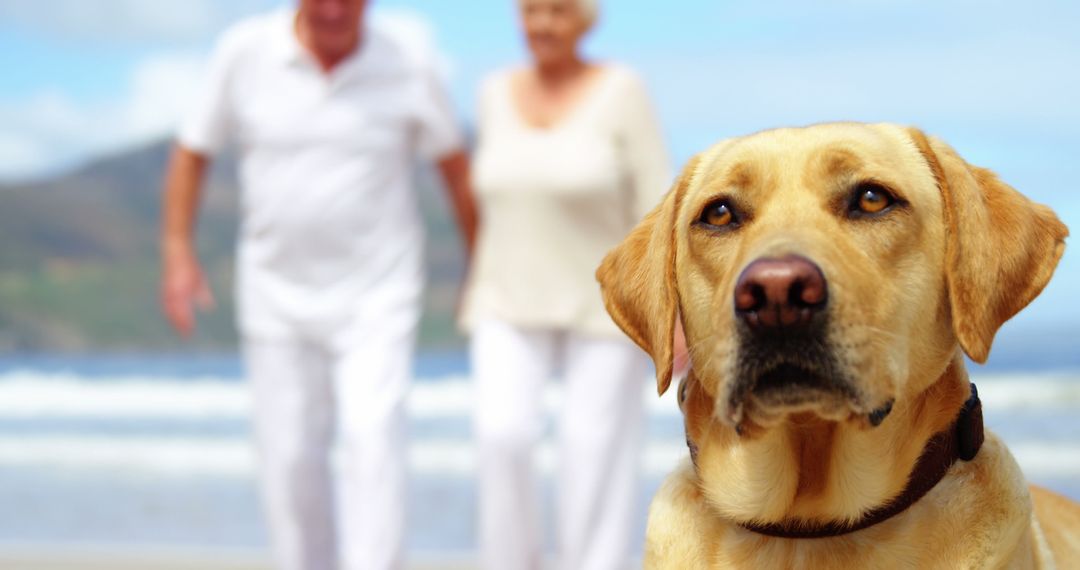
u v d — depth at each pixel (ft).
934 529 7.67
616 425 15.65
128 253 340.39
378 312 15.71
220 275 323.37
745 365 7.06
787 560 7.80
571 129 15.49
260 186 15.76
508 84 16.12
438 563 21.42
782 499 7.76
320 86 15.53
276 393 15.97
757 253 7.18
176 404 75.61
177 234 16.67
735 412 7.16
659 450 42.04
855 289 7.09
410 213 16.20
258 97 15.70
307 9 15.28
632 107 15.56
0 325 269.44
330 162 15.53
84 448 50.60
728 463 7.96
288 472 16.06
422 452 43.80
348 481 15.53
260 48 15.70
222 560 21.81
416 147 16.52
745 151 8.09
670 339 8.38
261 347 15.98
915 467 7.69
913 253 7.64
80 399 77.61
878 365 7.10
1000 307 7.76
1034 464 39.06
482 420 15.65
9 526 29.96
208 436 57.67
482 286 15.87
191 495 35.50
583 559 15.75
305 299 15.71
